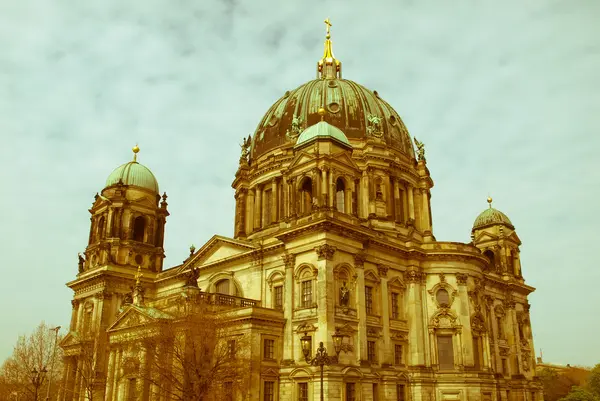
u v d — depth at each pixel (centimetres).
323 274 5934
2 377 10169
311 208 6544
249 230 8538
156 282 8856
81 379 8125
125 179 9512
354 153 8194
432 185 9169
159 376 5822
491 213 10419
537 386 9388
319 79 9550
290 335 6131
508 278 9650
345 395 5647
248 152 9419
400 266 7169
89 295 8862
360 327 6112
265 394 5934
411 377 6706
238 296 7100
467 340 7006
